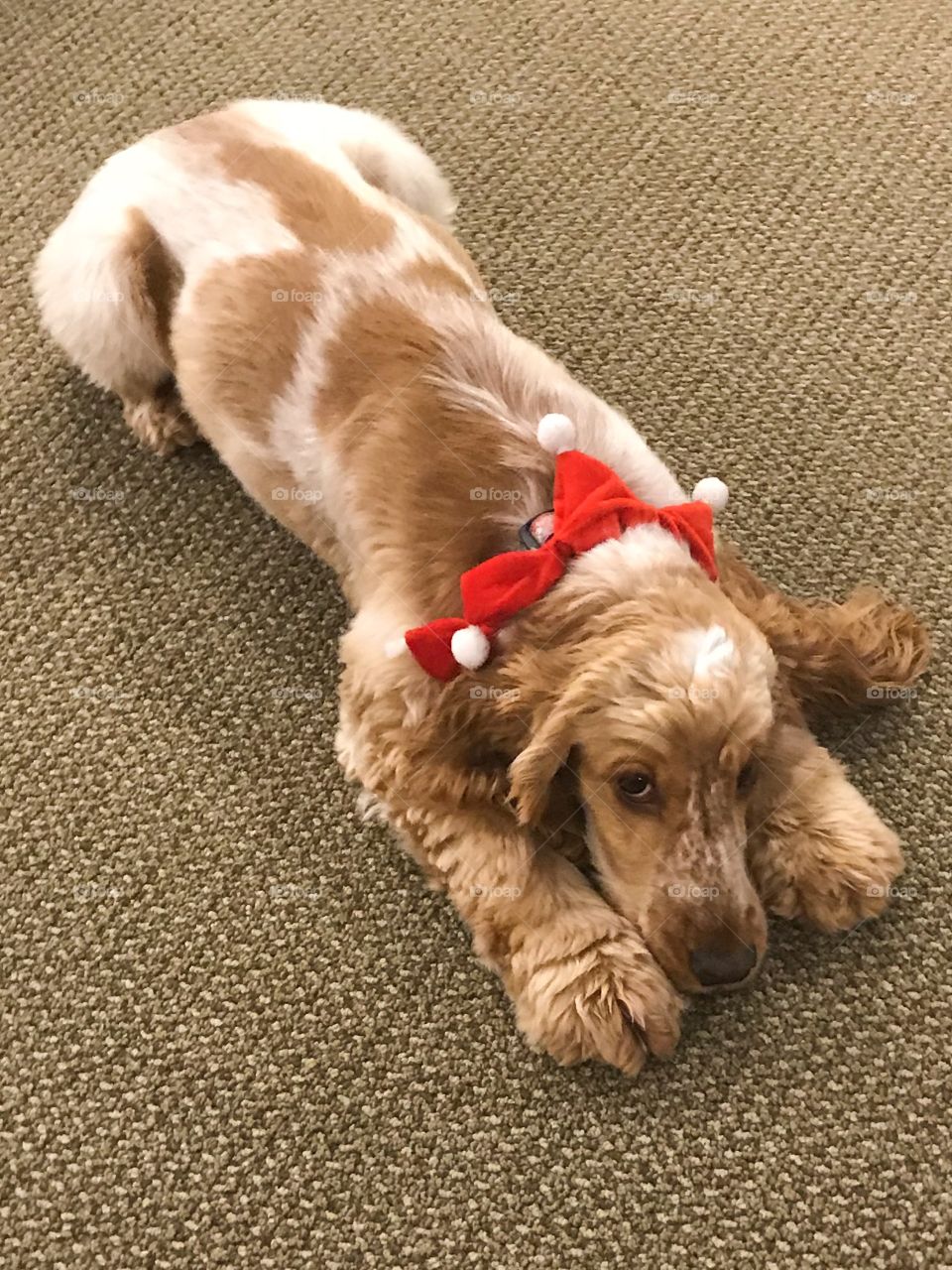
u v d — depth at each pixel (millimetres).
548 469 802
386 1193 816
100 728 952
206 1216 816
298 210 882
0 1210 822
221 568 1003
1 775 940
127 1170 829
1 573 1008
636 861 771
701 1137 816
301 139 940
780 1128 816
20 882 909
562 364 1057
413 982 866
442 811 834
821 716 914
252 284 876
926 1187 798
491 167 1148
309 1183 821
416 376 827
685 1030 841
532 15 1225
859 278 1084
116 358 1001
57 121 1186
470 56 1205
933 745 909
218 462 1039
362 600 893
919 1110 816
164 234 927
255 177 904
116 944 888
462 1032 851
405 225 883
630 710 724
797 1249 790
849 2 1222
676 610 733
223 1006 868
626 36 1211
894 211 1111
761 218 1114
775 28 1209
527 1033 833
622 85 1184
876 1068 827
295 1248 808
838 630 888
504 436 811
